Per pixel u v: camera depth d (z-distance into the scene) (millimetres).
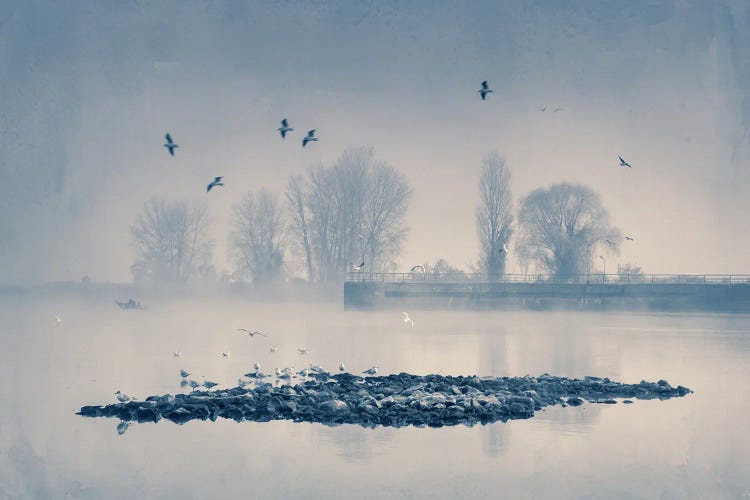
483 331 67938
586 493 23047
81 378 40250
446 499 22406
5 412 32281
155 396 33844
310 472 24500
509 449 26953
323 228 113625
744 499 22703
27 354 50562
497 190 104625
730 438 28391
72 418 31266
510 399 33031
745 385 38750
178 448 27125
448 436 28391
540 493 23000
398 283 94562
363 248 112188
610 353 51406
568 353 51188
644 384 37438
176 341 59562
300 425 29953
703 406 33562
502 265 103438
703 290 91562
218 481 24016
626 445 27484
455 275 101562
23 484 23953
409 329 69562
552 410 32656
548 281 99562
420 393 33250
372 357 49000
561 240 102438
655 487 23531
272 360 47531
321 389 34969
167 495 22953
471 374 41500
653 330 68562
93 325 75000
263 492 22938
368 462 25547
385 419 30547
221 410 31922
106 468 25125
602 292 93000
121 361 47031
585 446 27391
